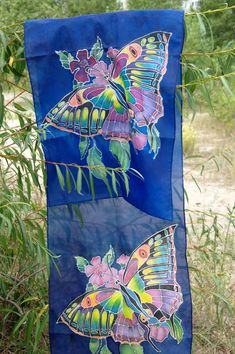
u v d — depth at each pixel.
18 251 2.30
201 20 2.09
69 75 2.08
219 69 2.22
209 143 6.75
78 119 2.10
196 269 2.56
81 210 2.15
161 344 2.18
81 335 2.18
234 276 3.08
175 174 2.12
